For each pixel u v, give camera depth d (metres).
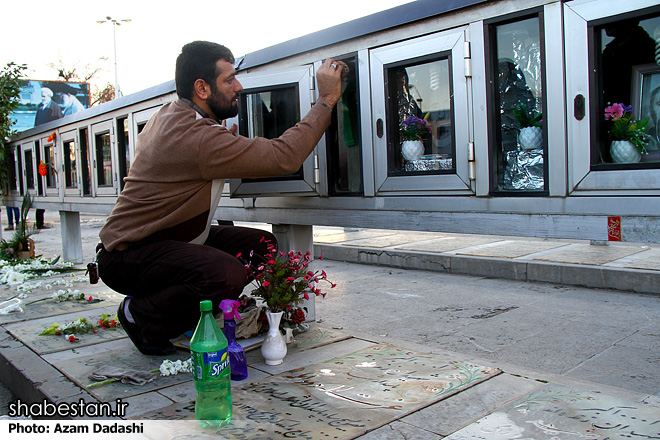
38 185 8.04
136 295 3.21
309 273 3.17
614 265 5.80
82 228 15.74
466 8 2.81
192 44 3.00
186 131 2.82
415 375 2.73
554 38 2.52
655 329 4.09
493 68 2.78
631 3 2.27
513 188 2.84
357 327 4.45
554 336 3.99
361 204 3.44
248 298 3.65
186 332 3.58
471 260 6.77
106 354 3.25
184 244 2.97
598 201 2.46
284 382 2.68
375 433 2.09
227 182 4.33
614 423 2.13
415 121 3.15
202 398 2.22
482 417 2.21
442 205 3.04
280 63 3.82
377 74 3.25
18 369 3.02
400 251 7.58
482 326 4.35
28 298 5.03
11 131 9.37
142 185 2.95
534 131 2.69
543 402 2.35
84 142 6.61
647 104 2.41
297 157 2.91
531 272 6.21
